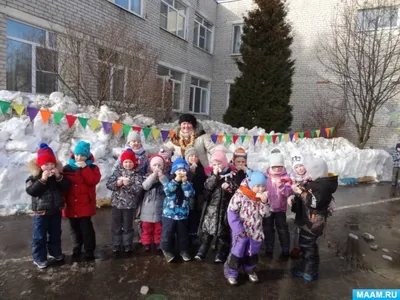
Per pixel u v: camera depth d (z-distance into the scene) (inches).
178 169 133.9
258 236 123.7
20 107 172.9
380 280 133.2
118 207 140.8
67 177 128.1
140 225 152.5
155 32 496.1
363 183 374.6
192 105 648.4
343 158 362.3
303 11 587.8
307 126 579.2
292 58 599.2
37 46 305.6
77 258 135.7
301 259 133.4
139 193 142.4
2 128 195.9
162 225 136.9
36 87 310.2
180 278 124.4
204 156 154.3
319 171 127.9
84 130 221.1
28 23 299.6
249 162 289.1
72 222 133.4
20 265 126.3
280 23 490.0
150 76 317.4
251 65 493.4
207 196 139.0
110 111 241.4
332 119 514.9
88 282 117.1
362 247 170.2
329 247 168.4
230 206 124.0
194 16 610.5
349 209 246.7
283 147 335.9
